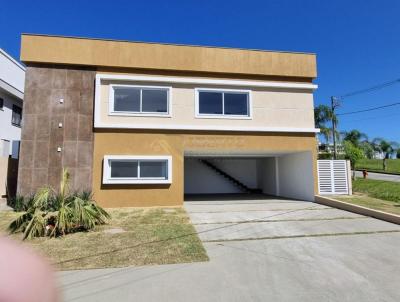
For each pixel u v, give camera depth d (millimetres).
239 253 6664
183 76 14266
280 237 8078
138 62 13922
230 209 12852
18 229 8344
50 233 8016
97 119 13367
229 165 22203
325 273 5496
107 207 13188
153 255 6426
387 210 11242
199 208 13141
